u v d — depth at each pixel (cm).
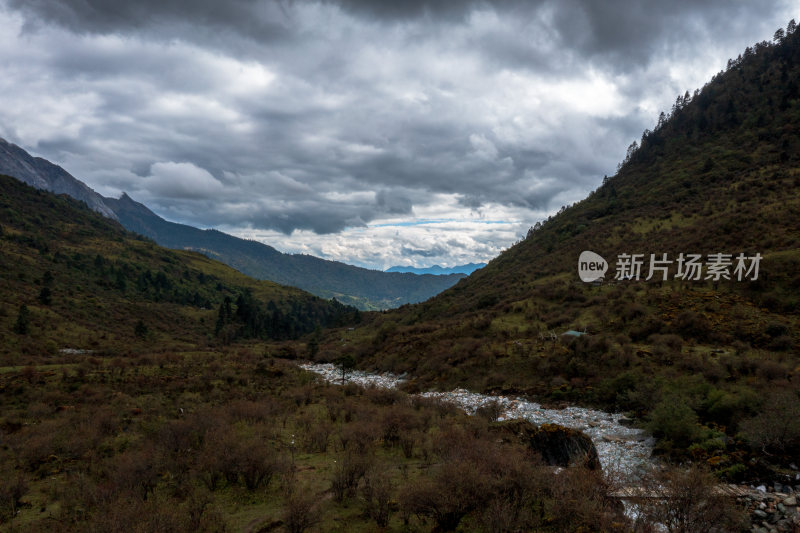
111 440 1884
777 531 1208
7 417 2284
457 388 3866
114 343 7162
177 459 1523
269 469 1367
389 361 5528
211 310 13800
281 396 3362
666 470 1639
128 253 18925
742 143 10944
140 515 1002
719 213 7031
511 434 1769
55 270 12300
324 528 1053
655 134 15388
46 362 4900
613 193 12812
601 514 1085
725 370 2927
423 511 1062
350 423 2242
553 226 12775
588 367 3469
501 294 7819
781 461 1623
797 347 3212
